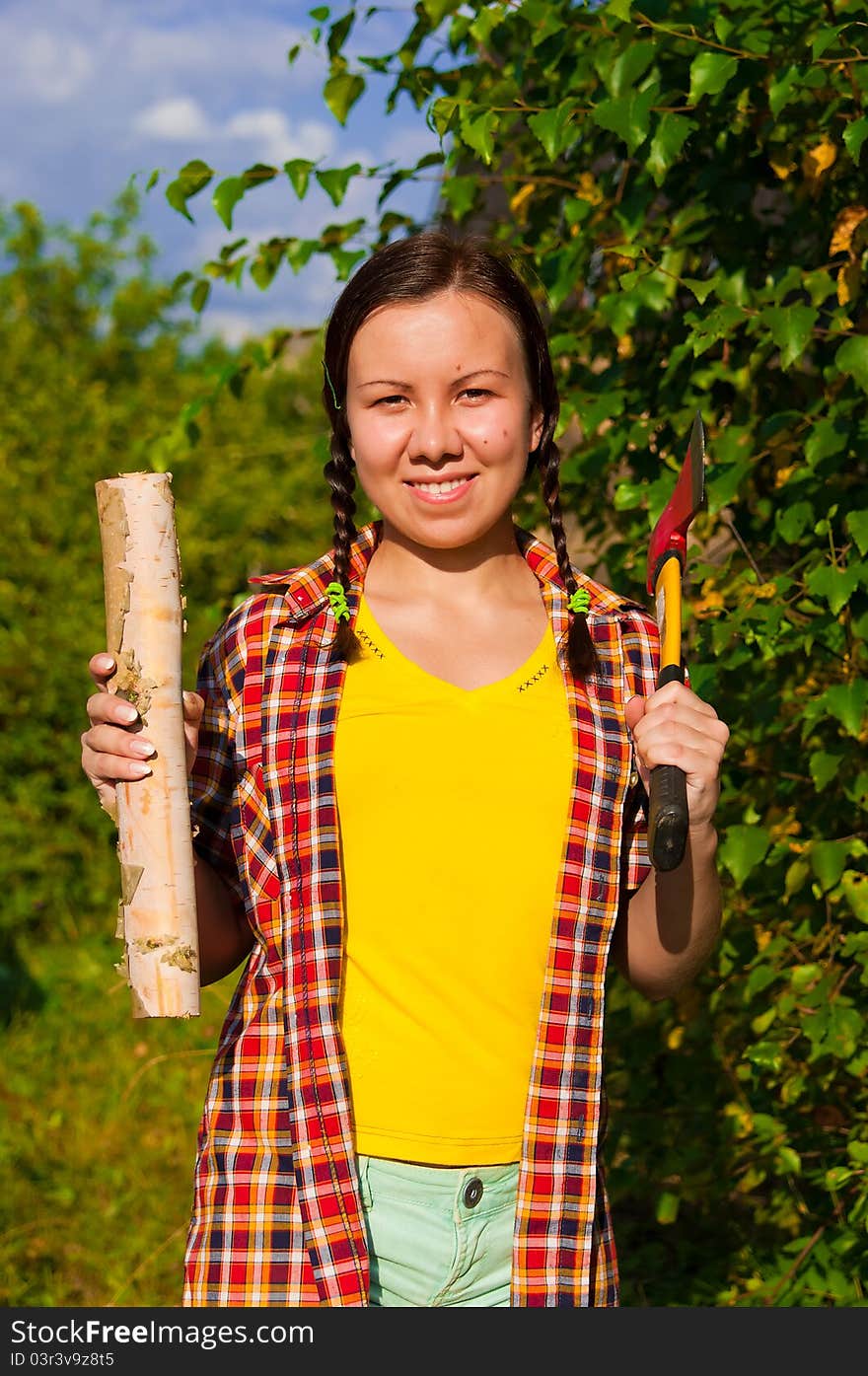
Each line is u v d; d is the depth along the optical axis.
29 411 7.14
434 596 1.82
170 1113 4.50
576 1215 1.69
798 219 2.72
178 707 1.68
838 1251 2.90
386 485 1.75
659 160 2.43
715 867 1.76
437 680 1.75
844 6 2.34
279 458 7.74
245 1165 1.68
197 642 6.76
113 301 7.62
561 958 1.70
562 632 1.84
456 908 1.67
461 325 1.70
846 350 2.40
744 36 2.40
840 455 2.55
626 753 1.77
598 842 1.73
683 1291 3.20
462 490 1.74
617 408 2.77
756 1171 3.00
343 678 1.75
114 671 1.68
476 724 1.72
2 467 6.95
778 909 2.89
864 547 2.38
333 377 1.82
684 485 1.76
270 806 1.71
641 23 2.43
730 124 2.61
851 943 2.68
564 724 1.75
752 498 2.85
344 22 2.90
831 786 2.80
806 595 2.70
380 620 1.80
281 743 1.73
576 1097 1.71
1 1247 3.71
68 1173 4.09
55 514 6.95
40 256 7.64
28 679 6.55
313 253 3.08
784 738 2.85
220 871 1.82
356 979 1.68
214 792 1.79
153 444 3.29
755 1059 2.76
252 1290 1.65
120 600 1.68
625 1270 3.33
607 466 2.93
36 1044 5.02
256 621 1.79
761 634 2.53
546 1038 1.70
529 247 3.04
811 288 2.48
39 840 6.48
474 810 1.68
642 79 2.55
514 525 1.94
